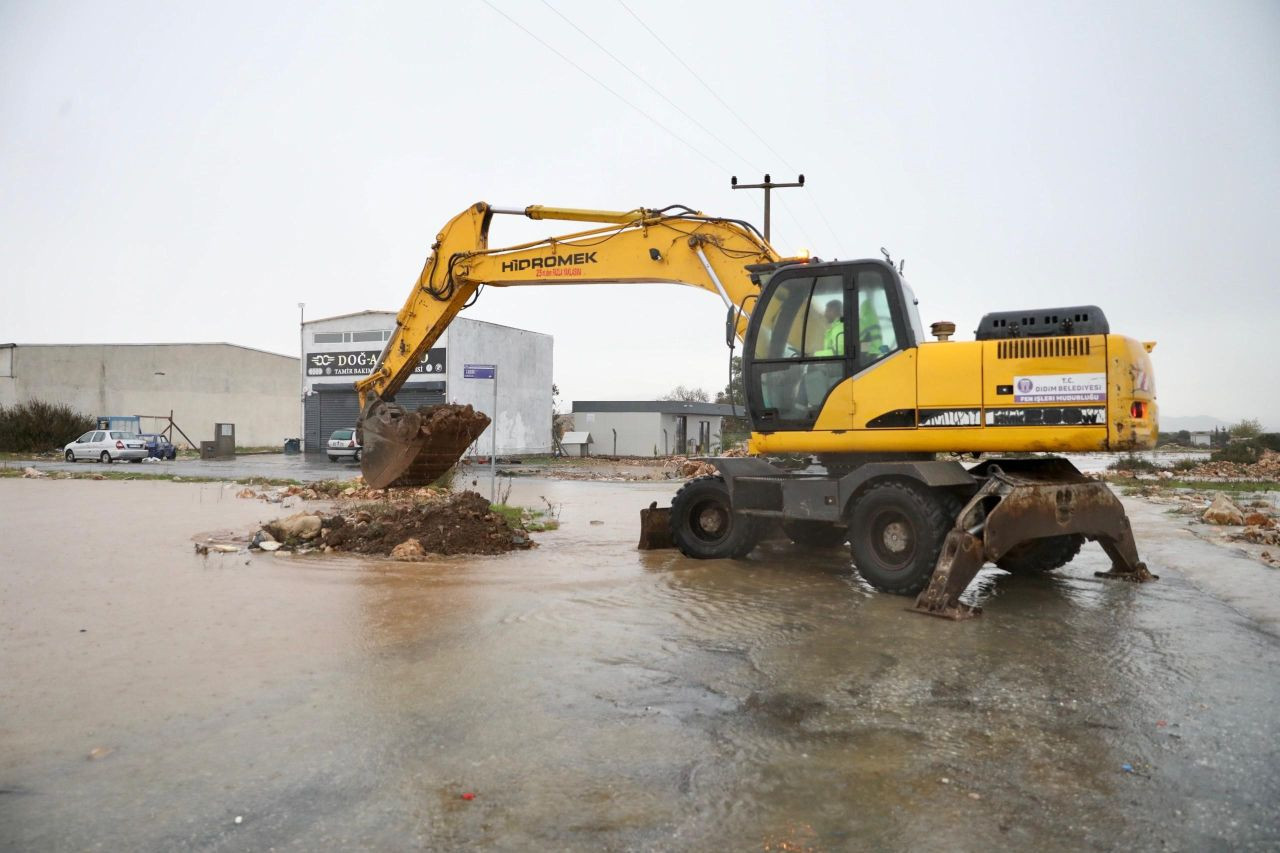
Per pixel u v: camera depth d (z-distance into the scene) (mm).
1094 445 7562
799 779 3645
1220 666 5398
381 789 3523
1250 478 26125
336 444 34719
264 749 3938
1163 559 9891
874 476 7910
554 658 5480
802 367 8828
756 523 9438
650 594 7605
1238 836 3152
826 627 6410
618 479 25562
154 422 51531
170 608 6891
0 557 9453
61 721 4293
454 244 14109
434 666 5281
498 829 3189
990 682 5031
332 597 7355
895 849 3055
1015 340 7875
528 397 43250
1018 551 8492
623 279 12367
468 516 10555
